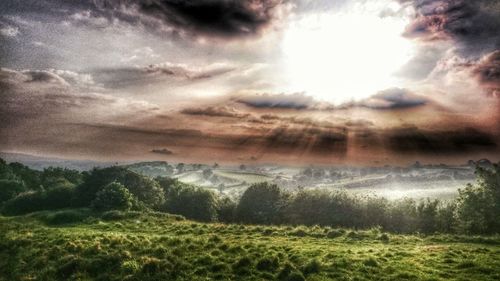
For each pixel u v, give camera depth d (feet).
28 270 94.48
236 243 103.09
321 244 106.63
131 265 87.51
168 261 89.20
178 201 214.28
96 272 88.79
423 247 102.22
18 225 134.00
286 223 186.39
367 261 85.40
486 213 145.38
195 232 124.67
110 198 169.07
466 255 91.81
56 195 192.13
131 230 128.98
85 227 134.21
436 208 163.43
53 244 105.70
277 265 84.99
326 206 180.55
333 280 76.69
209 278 81.56
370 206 170.19
